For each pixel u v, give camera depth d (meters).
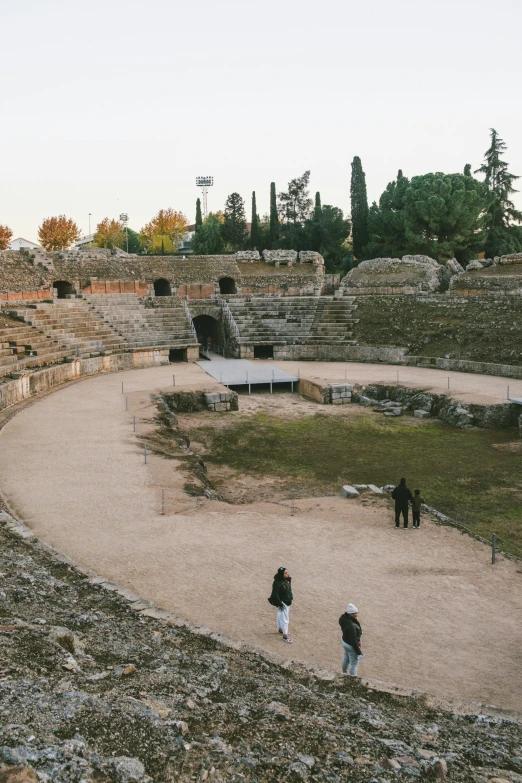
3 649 9.02
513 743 8.56
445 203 71.31
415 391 38.47
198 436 32.47
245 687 9.50
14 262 60.62
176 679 9.31
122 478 21.75
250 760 7.22
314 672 10.49
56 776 6.21
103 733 7.25
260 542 16.84
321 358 53.59
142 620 11.84
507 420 33.41
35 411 32.34
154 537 16.81
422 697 9.88
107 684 8.69
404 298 56.28
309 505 20.44
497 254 75.88
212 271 67.94
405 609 13.49
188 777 6.73
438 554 16.39
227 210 96.12
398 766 7.37
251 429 33.94
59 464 23.22
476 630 12.70
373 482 25.27
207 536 17.06
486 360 44.19
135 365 50.53
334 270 85.25
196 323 70.19
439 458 28.39
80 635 10.55
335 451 29.89
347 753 7.66
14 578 12.59
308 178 92.06
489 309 49.34
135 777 6.45
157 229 122.50
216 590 13.99
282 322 57.78
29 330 44.50
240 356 55.66
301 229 86.81
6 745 6.53
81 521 17.77
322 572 15.16
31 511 18.42
